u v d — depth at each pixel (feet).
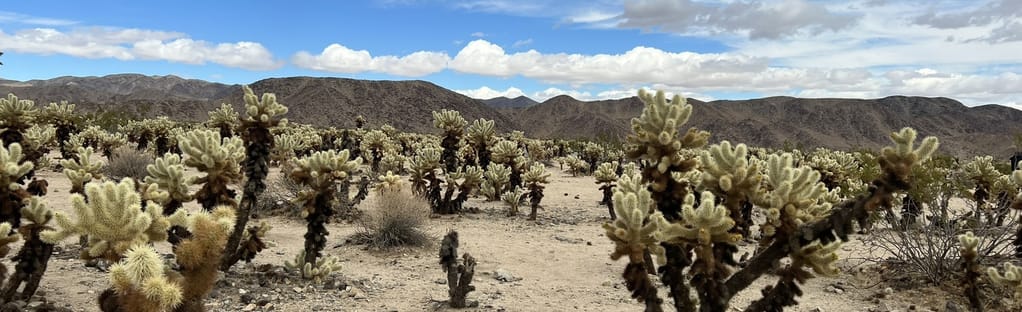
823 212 14.20
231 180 22.50
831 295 24.12
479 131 59.82
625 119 547.49
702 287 13.82
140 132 88.79
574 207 55.42
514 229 41.14
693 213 13.29
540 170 46.37
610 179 46.93
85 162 25.95
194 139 22.12
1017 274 16.26
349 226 39.58
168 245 28.60
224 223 14.37
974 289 19.84
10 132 38.75
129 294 12.19
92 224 13.99
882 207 13.24
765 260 13.99
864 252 31.86
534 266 29.53
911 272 25.72
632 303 23.02
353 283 24.12
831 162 45.44
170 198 22.49
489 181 57.06
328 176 23.90
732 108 555.28
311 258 24.18
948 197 33.45
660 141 14.44
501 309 21.44
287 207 43.16
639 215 13.34
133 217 14.17
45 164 59.62
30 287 17.16
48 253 17.28
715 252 14.02
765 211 14.19
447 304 21.63
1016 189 37.27
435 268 28.45
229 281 21.95
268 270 24.44
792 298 14.02
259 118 21.01
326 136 107.86
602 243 36.78
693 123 503.20
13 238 15.69
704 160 14.66
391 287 24.17
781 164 13.91
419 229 34.45
